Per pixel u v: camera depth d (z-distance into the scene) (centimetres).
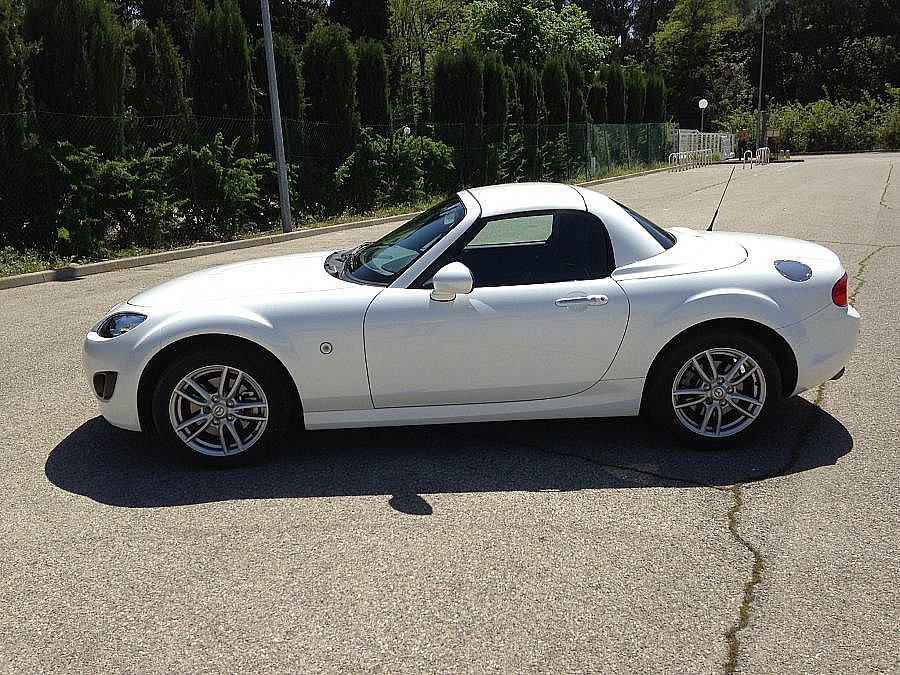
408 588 288
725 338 394
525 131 2555
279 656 251
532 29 3634
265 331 384
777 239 474
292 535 331
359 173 1812
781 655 246
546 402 405
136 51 1430
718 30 6297
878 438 416
